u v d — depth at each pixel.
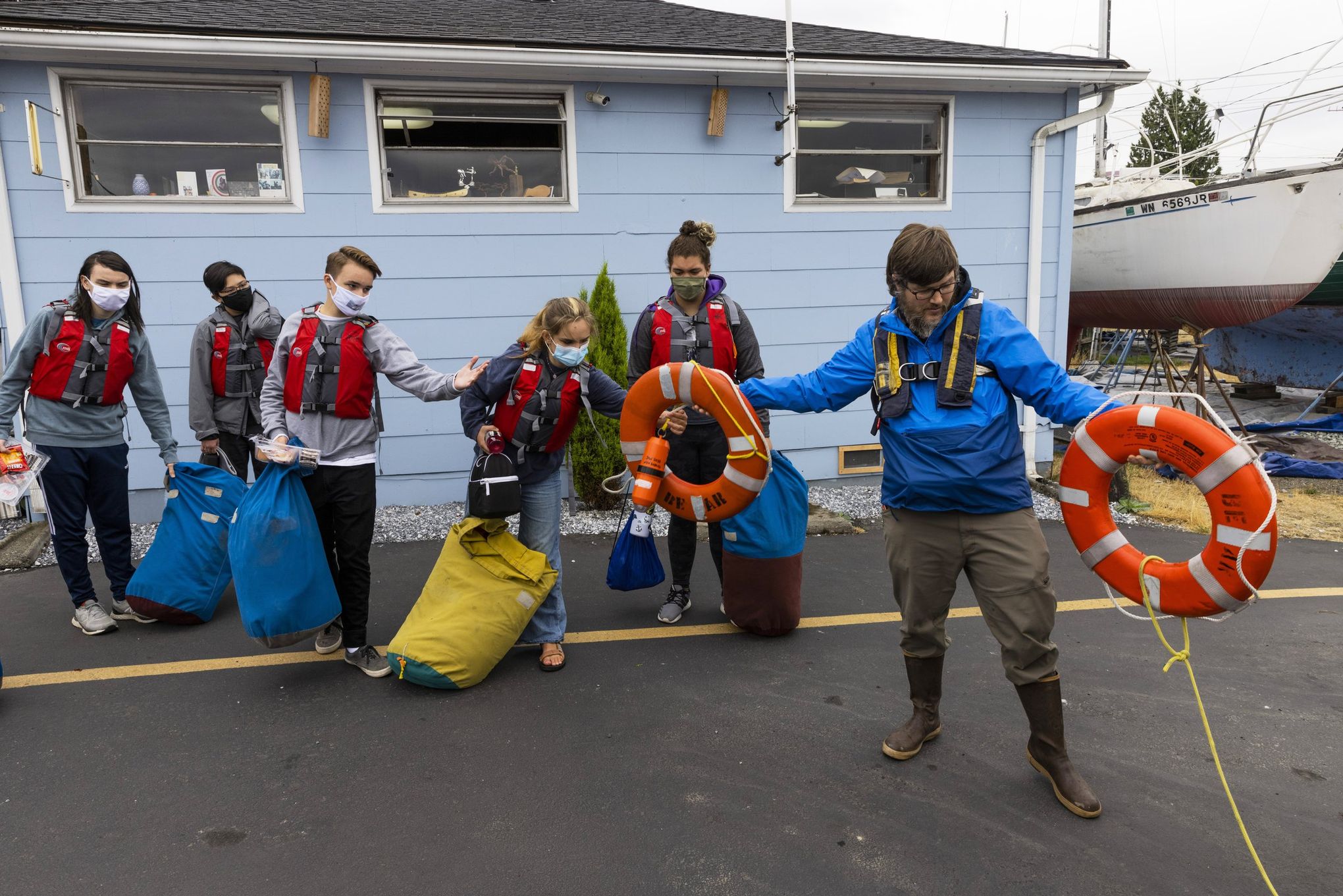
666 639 4.00
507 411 3.44
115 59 5.54
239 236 5.94
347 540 3.50
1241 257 9.48
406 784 2.77
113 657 3.75
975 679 3.58
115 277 3.80
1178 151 13.05
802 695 3.42
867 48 6.80
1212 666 3.74
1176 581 2.37
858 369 2.80
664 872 2.33
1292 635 4.11
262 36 5.49
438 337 6.33
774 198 6.72
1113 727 3.18
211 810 2.61
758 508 3.81
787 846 2.45
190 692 3.42
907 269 2.37
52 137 5.61
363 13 6.61
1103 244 11.17
